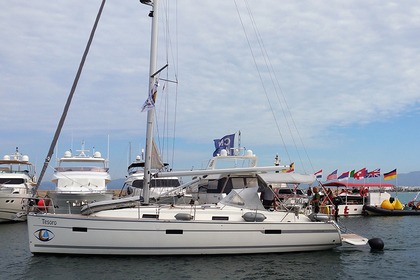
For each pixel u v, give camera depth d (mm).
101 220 11680
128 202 12742
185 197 16156
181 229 11883
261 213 12750
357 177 35688
